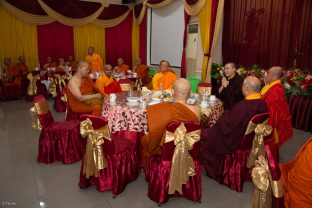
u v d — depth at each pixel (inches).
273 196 45.4
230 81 134.6
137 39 327.9
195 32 230.8
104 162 83.4
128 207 82.1
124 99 114.9
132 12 328.2
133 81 232.1
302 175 44.9
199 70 229.9
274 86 105.7
